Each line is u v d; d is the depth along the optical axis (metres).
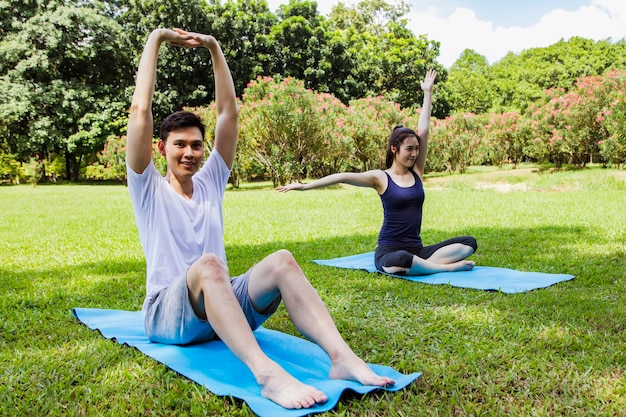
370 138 16.64
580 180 13.45
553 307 3.34
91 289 4.18
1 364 2.53
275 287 2.29
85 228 7.89
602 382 2.22
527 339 2.78
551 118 16.89
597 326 2.96
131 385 2.25
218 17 23.62
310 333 2.23
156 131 24.16
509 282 4.03
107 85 24.50
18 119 22.52
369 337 2.89
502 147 20.62
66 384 2.28
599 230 6.54
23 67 22.47
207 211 2.67
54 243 6.53
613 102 14.20
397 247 4.60
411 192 4.62
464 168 20.33
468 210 9.20
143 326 3.04
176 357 2.44
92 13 23.28
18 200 13.47
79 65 24.84
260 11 25.09
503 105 40.09
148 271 2.61
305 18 25.12
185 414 1.99
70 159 28.12
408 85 28.58
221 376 2.24
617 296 3.61
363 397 2.04
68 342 2.85
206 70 24.02
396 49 28.03
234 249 5.97
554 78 39.88
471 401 2.09
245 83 24.30
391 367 2.45
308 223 8.04
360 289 4.00
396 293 3.84
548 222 7.48
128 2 24.53
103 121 23.47
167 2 23.25
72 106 23.20
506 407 2.03
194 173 2.65
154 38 2.58
